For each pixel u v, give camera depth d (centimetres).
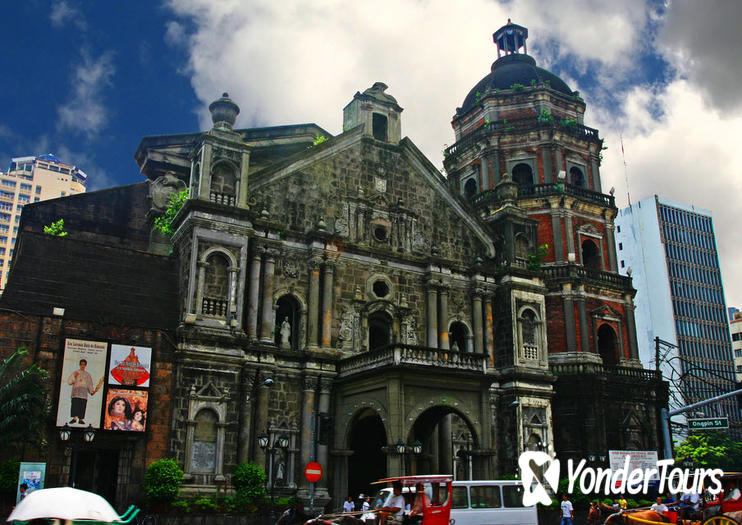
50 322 2716
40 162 16362
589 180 4891
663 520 1970
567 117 4984
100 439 2719
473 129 5191
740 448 8100
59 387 2645
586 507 3622
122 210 4253
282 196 3538
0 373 2450
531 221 4300
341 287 3572
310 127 4925
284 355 3288
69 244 3300
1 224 14362
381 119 4175
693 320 10250
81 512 898
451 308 3919
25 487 2305
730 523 1748
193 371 2945
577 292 4409
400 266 3806
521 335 3944
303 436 3222
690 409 3253
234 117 3466
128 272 3322
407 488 1894
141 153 4491
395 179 3956
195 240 3112
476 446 3056
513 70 5206
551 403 4166
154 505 2653
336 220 3666
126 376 2789
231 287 3138
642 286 10456
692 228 10812
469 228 4178
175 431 2838
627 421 4194
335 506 3136
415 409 2922
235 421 2984
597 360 4334
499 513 2084
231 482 2895
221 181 3312
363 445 3556
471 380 3120
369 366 3102
